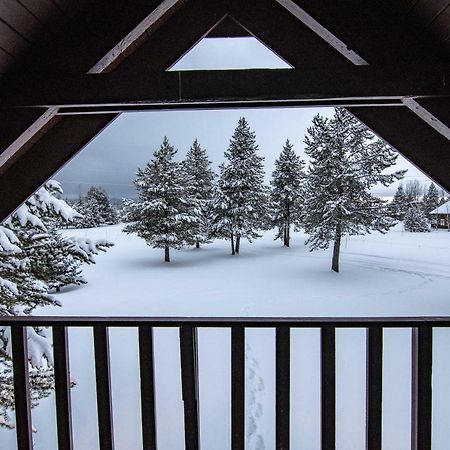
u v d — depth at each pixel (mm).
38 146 1928
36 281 4973
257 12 1781
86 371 5664
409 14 1570
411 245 23906
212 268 18234
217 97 1603
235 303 12086
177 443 3479
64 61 1631
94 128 1932
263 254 21609
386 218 15336
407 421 3699
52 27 1586
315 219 16547
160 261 20562
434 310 10789
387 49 1623
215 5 1816
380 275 15461
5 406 3734
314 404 4453
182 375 1307
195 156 25547
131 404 4543
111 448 1349
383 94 1571
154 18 1702
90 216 35094
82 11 1629
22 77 1603
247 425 4191
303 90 1591
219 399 4520
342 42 1652
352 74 1585
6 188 1936
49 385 4125
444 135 1764
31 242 5043
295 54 1748
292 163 23125
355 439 3721
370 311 10828
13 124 1613
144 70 1621
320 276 15586
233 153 21828
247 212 21969
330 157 15414
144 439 1335
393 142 1889
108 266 19438
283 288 13859
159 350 6109
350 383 4895
